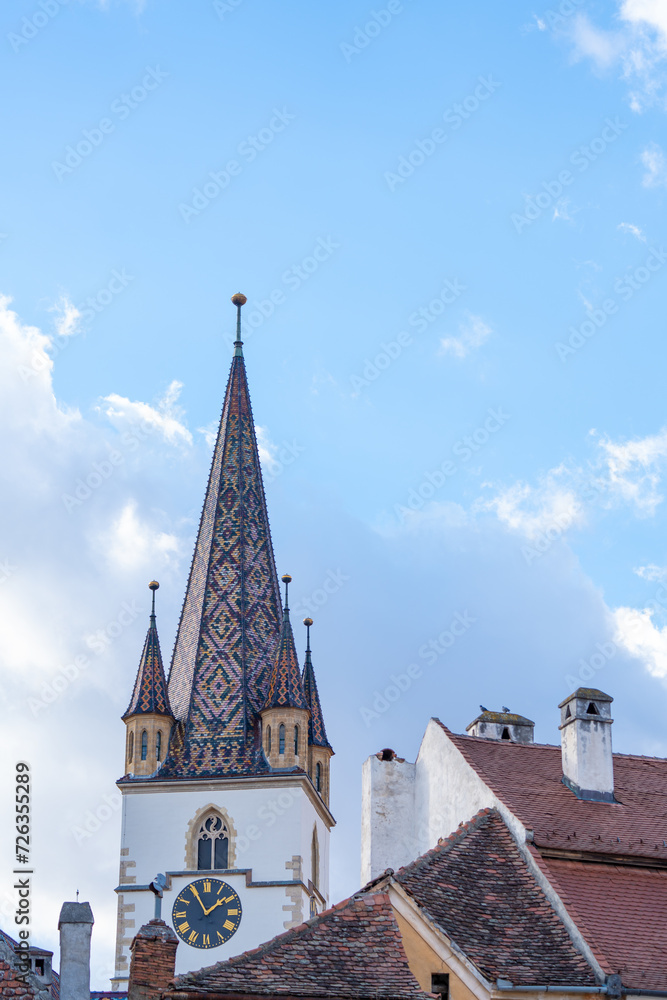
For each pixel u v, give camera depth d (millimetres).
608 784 47875
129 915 89500
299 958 39938
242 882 90000
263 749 93875
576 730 48281
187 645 99500
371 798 52312
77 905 45312
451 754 49812
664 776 49875
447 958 40500
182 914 89250
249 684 96938
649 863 45000
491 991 39438
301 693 95562
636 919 42750
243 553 101938
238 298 110562
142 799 92438
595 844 45000
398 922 41312
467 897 42656
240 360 109312
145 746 94125
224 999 38188
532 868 44094
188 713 96125
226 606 99875
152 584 98875
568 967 40688
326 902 97250
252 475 105125
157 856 90938
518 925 42156
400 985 39250
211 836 91688
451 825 49219
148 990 42906
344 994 38625
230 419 106875
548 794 47438
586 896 43156
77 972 44469
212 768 93500
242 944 88625
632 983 40281
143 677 96188
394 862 51656
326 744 98750
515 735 56062
